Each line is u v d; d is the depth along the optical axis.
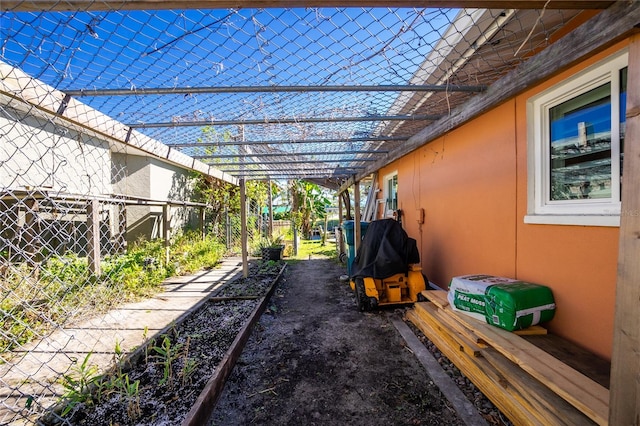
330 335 3.27
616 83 1.88
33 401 2.02
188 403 2.00
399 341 3.07
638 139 1.02
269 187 10.96
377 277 3.98
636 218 1.02
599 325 1.95
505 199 2.86
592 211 2.04
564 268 2.21
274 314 4.03
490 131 3.07
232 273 6.86
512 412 1.78
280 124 3.05
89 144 4.98
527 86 1.74
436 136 3.04
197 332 3.28
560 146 2.36
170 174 9.38
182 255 7.56
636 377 1.02
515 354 1.89
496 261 3.00
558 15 1.76
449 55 2.04
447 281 3.98
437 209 4.25
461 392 2.18
